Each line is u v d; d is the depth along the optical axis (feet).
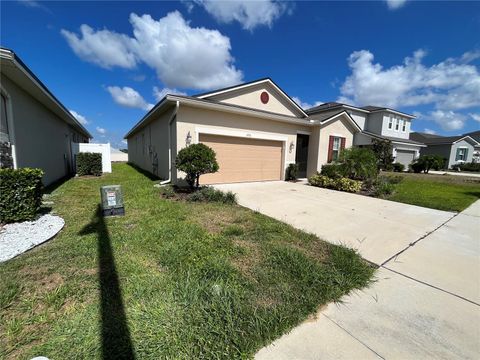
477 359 5.08
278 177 35.65
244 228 13.10
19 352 4.79
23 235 11.07
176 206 17.46
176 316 5.90
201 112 26.22
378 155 53.88
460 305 7.09
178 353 4.86
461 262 10.09
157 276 7.79
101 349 4.88
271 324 5.82
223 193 20.88
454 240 12.78
